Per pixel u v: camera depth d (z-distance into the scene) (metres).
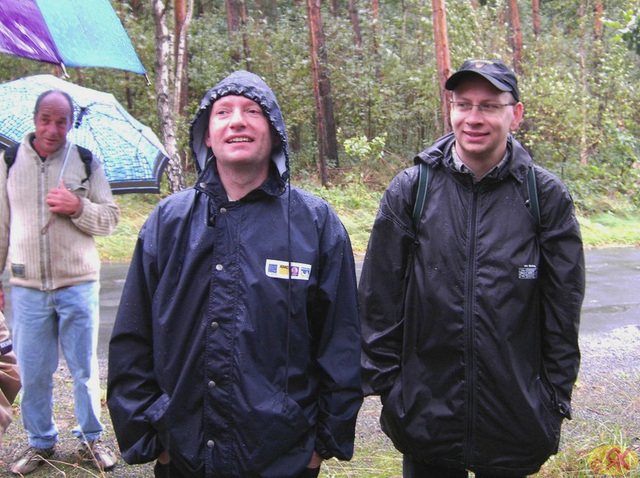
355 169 17.17
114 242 10.96
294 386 2.08
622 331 6.86
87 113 3.78
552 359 2.46
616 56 18.66
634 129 20.09
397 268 2.55
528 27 24.70
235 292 2.02
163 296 2.07
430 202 2.49
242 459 2.00
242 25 18.16
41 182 3.31
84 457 3.58
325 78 17.36
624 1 18.31
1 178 3.33
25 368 3.38
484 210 2.43
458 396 2.43
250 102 2.02
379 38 18.25
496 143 2.39
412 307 2.51
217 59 17.53
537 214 2.40
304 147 18.42
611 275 10.23
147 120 15.92
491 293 2.38
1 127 3.76
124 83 15.82
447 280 2.42
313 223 2.12
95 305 3.47
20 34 2.99
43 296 3.33
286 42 18.09
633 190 18.08
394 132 18.88
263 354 2.01
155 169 4.01
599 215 16.22
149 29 16.55
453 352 2.43
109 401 2.14
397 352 2.62
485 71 2.34
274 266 2.03
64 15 3.26
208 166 2.10
